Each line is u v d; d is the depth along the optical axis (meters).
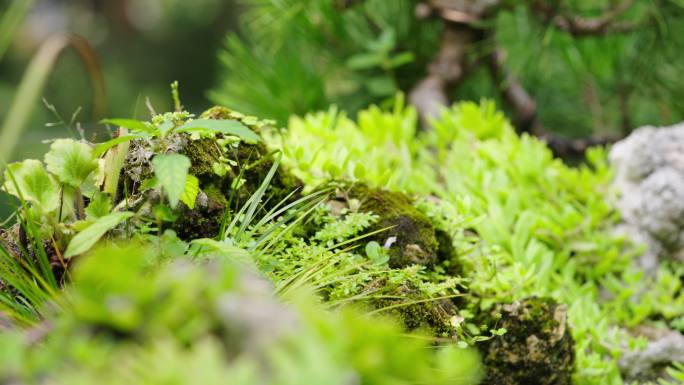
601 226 1.19
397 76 1.40
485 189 1.20
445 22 1.36
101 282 0.74
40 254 0.93
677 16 1.35
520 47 1.38
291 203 1.01
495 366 1.04
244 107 1.39
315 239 1.03
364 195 1.06
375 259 0.99
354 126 1.25
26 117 0.96
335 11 1.38
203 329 0.69
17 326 0.88
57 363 0.69
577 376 1.06
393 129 1.25
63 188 0.95
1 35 0.94
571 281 1.16
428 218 1.06
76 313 0.71
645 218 1.18
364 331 0.67
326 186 1.06
